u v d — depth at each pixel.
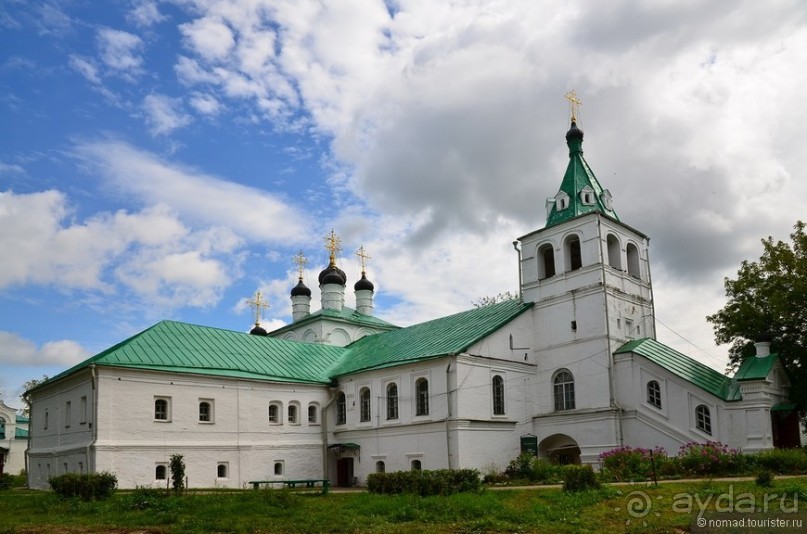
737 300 42.09
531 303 46.75
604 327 42.38
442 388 41.47
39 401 47.31
